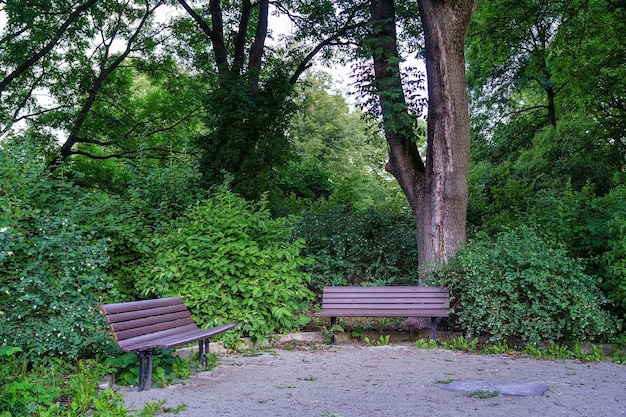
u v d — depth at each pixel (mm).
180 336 6711
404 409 5234
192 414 5090
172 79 21469
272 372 7043
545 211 11305
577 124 21656
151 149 20234
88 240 7895
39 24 18188
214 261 8953
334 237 12625
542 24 20891
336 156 39750
